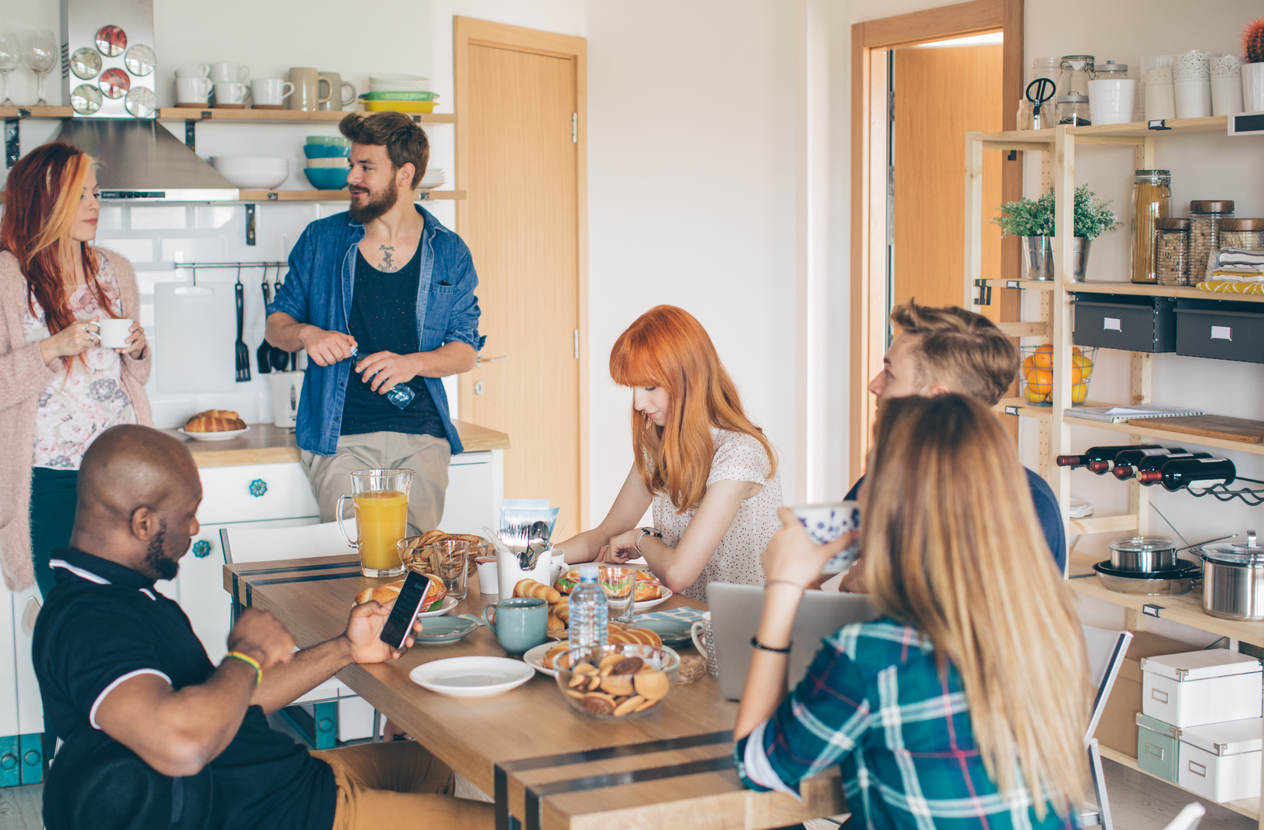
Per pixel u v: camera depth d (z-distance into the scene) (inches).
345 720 128.8
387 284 127.7
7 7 136.6
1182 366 128.1
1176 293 113.6
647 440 93.7
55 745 121.4
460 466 137.9
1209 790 109.7
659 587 82.0
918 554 46.1
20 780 121.3
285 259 153.9
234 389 146.2
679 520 93.7
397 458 127.3
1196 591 118.9
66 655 54.2
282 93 146.8
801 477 179.2
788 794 50.5
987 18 152.2
